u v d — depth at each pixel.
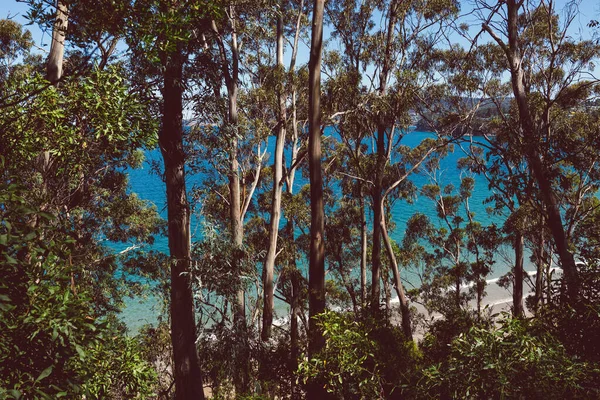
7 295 3.56
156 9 7.43
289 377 9.67
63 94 7.43
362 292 22.70
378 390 6.47
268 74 17.77
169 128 10.23
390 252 20.22
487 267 26.42
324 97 17.55
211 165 11.59
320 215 10.16
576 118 18.34
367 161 20.08
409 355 7.22
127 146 8.30
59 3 7.64
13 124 6.69
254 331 11.87
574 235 17.62
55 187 9.13
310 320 9.27
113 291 16.94
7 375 3.67
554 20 18.11
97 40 7.57
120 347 5.99
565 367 4.31
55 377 3.85
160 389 13.12
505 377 4.23
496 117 21.91
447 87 20.22
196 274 10.84
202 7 7.77
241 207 19.55
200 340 11.31
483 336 4.62
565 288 5.70
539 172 10.98
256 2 14.79
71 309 3.88
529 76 20.05
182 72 9.95
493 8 11.65
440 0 18.50
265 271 16.36
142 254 18.48
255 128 17.95
